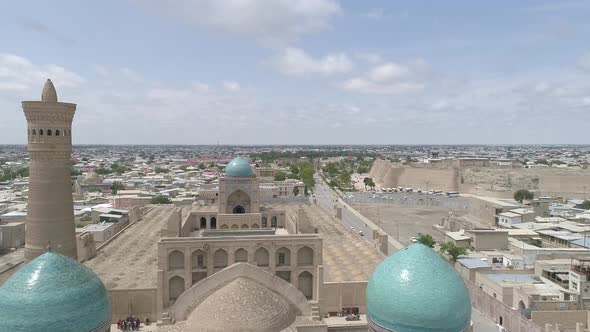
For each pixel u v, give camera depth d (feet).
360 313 173.06
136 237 279.69
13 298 92.99
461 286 107.86
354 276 196.95
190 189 602.44
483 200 424.05
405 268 108.37
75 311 95.40
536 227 343.87
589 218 383.04
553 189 621.72
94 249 232.12
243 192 249.75
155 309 162.81
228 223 213.25
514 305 192.85
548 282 206.39
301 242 152.15
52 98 157.07
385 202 595.47
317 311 142.41
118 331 154.10
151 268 206.08
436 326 101.96
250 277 138.10
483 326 177.17
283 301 133.59
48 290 94.58
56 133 156.97
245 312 120.26
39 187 156.15
